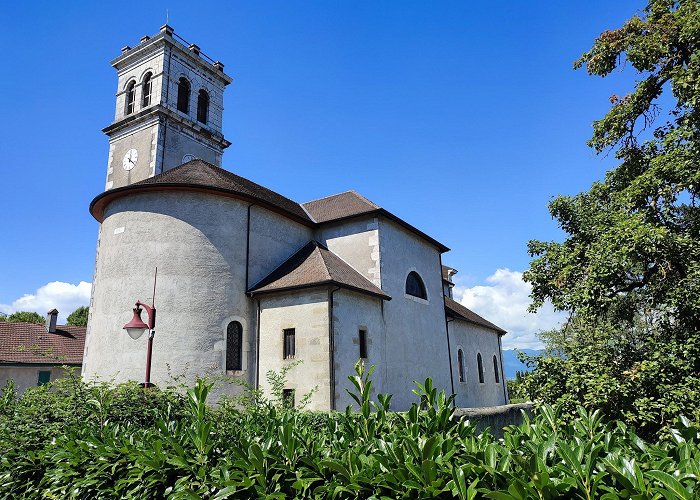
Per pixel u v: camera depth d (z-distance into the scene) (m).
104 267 16.16
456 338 24.48
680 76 11.05
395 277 19.16
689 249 9.50
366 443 3.85
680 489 2.28
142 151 24.84
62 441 5.17
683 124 11.38
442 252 24.06
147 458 4.04
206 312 15.21
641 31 12.61
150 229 15.74
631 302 11.21
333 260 18.12
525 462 2.69
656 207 11.05
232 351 15.54
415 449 3.23
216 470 3.68
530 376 8.38
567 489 2.52
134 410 6.77
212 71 28.73
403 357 18.25
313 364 14.66
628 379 7.27
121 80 27.50
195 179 16.84
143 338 14.73
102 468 4.37
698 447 2.87
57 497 4.74
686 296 9.15
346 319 15.54
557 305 12.02
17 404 7.30
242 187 18.92
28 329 29.36
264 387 15.10
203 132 26.86
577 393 7.59
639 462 2.83
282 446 3.70
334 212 20.75
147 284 15.21
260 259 17.25
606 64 13.25
